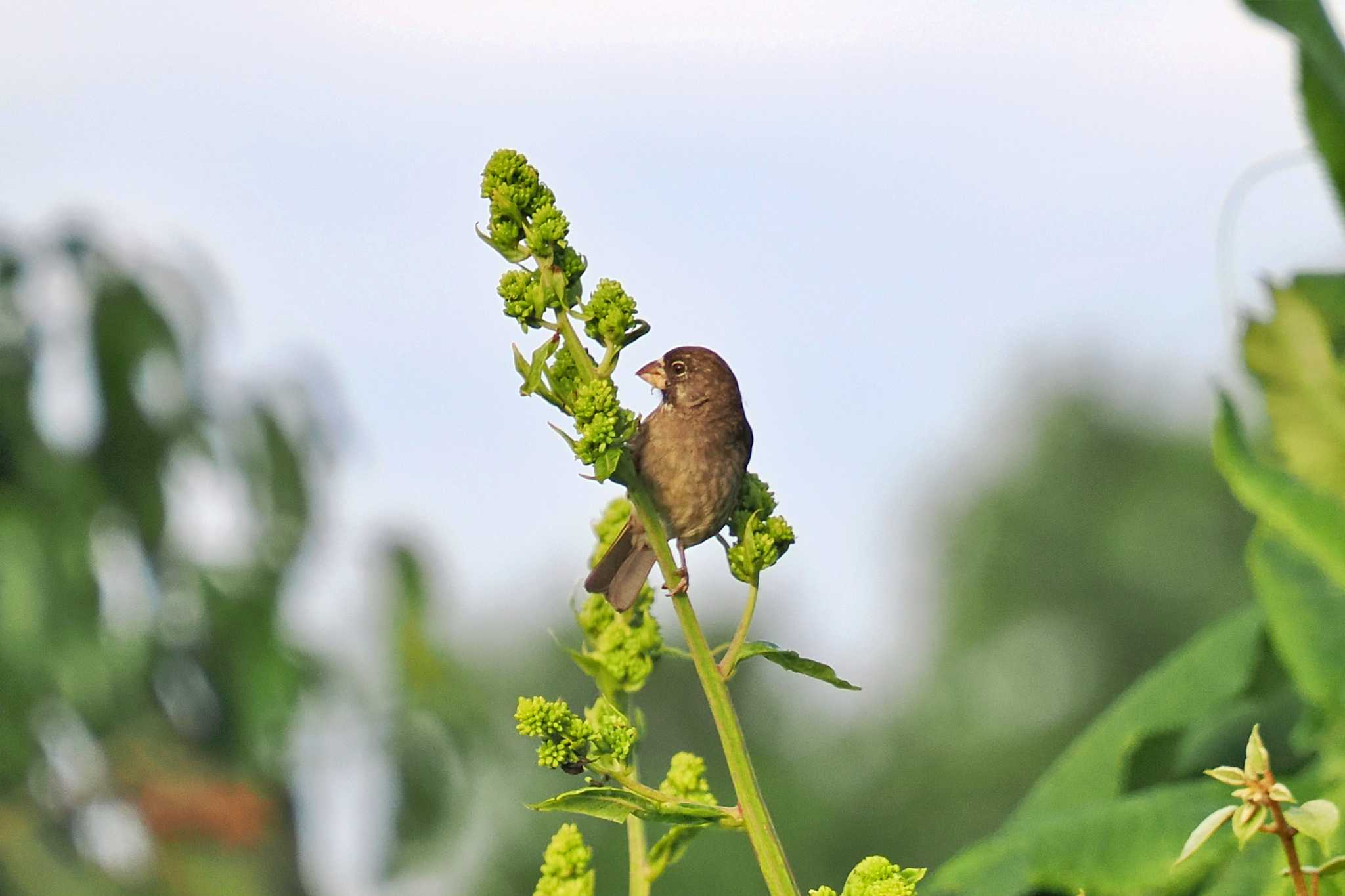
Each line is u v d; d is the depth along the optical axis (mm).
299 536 11797
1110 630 57562
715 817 4328
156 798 10547
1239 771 3965
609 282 4379
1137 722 7004
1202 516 58500
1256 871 5707
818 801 48469
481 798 12047
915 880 4379
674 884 37188
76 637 10938
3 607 10781
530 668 44281
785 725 47625
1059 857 6000
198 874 10547
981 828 52250
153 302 11508
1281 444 6441
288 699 11430
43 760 10773
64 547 10969
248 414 11812
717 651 5430
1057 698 56781
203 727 11320
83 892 10359
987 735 55344
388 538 12109
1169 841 5941
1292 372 6395
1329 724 6176
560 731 4348
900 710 55625
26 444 11086
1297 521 6207
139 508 11414
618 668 5359
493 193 4410
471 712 12109
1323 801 3941
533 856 28016
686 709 41250
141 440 11477
